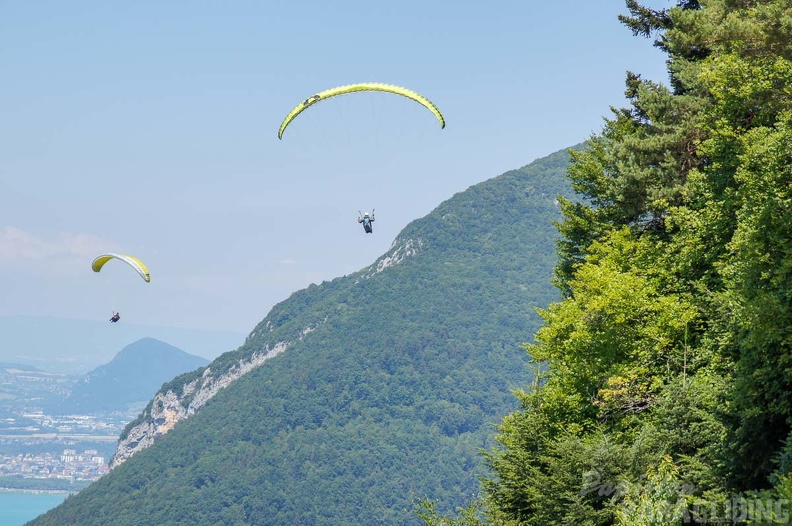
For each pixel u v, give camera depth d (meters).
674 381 58.59
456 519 73.19
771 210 53.72
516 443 70.88
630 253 81.75
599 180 94.81
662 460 54.38
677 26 82.69
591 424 70.44
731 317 56.53
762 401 51.25
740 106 66.94
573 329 77.69
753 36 63.59
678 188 79.69
